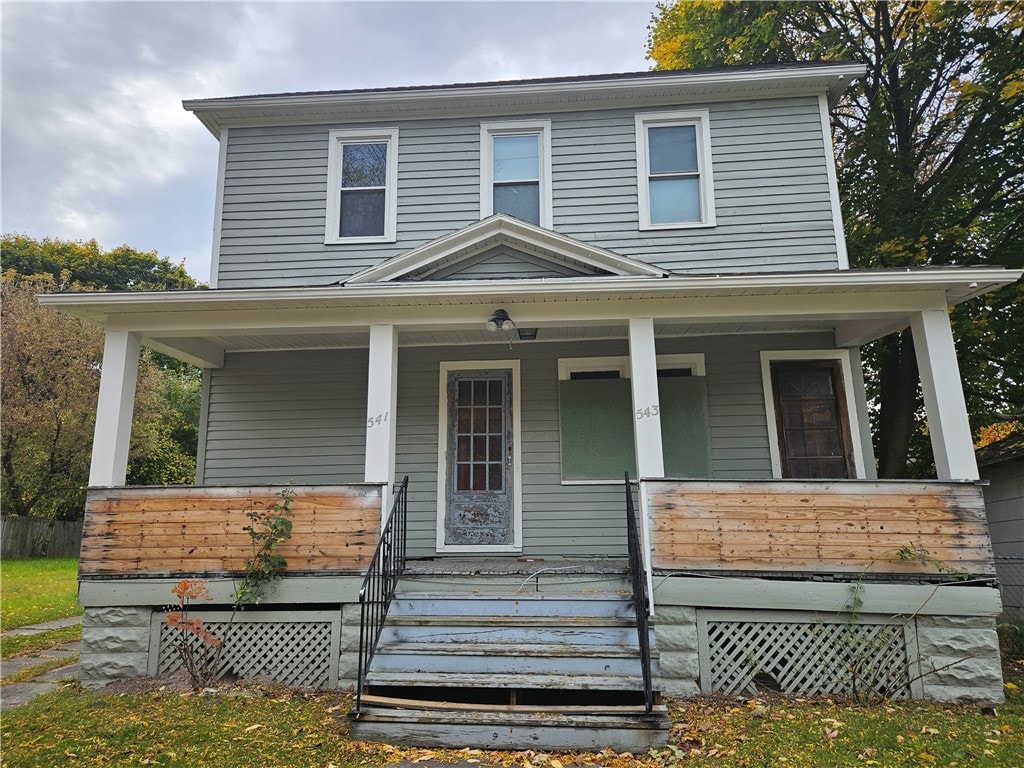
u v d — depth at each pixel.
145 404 22.62
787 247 8.09
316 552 5.91
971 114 11.14
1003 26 10.57
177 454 26.61
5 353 20.03
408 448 8.08
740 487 5.70
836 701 5.34
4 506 21.06
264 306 6.54
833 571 5.52
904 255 10.88
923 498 5.59
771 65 8.33
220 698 5.43
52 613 10.45
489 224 7.07
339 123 8.88
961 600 5.41
